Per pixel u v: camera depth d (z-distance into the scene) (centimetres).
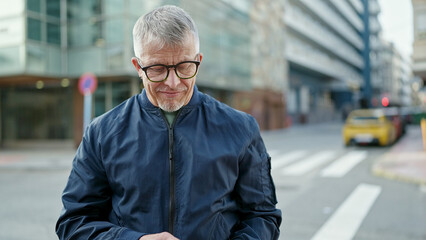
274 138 2122
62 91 1612
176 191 126
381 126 1450
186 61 120
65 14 1499
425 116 3356
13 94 1714
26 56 1357
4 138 1731
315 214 527
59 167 1045
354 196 638
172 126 131
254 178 138
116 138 132
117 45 1414
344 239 425
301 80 4272
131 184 126
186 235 123
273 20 2883
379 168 885
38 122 1664
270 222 137
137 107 136
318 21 4388
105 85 1562
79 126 1569
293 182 779
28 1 1364
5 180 871
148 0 1462
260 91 2656
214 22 1889
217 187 127
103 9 1438
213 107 139
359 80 6038
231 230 134
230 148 131
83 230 125
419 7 1233
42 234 465
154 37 117
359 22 5981
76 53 1486
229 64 2044
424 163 952
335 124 4341
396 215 517
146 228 124
